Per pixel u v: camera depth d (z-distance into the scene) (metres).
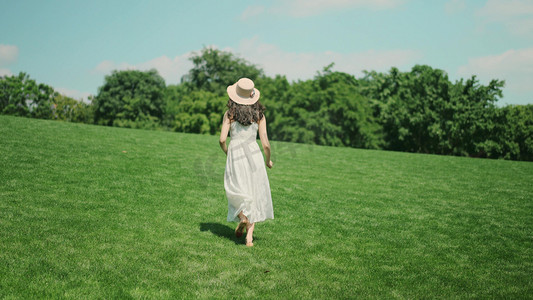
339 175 10.56
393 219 6.21
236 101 4.60
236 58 61.91
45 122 15.67
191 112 53.12
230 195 4.55
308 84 42.56
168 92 67.38
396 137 46.59
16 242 3.84
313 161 13.30
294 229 5.33
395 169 12.53
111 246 3.99
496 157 43.47
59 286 3.03
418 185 9.67
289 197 7.38
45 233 4.18
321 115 40.91
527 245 5.12
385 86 50.22
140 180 7.53
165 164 9.59
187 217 5.46
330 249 4.54
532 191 9.52
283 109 41.91
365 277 3.71
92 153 9.84
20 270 3.24
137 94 59.16
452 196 8.44
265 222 5.62
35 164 7.81
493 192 9.18
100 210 5.34
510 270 4.14
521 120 42.25
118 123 57.69
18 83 48.59
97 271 3.36
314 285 3.42
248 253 4.18
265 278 3.50
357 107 42.19
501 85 43.62
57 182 6.65
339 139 40.62
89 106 58.06
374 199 7.68
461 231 5.69
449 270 4.04
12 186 6.07
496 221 6.39
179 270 3.55
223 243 4.46
